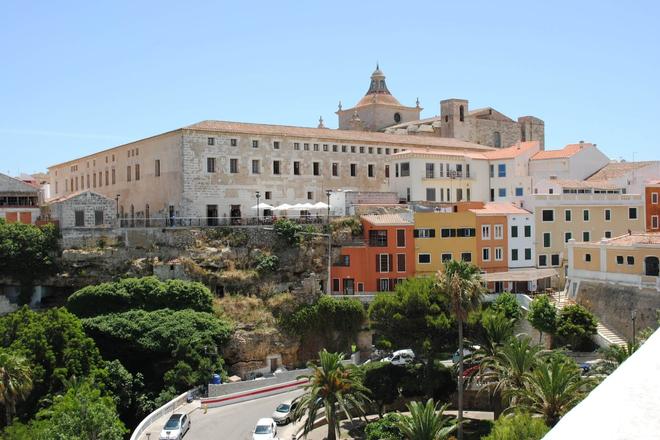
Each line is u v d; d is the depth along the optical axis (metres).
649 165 120.19
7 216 103.12
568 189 111.25
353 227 102.19
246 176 108.69
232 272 94.19
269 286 94.62
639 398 5.57
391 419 60.72
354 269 99.00
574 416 5.61
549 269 104.19
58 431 53.03
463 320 62.56
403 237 99.88
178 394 75.19
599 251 87.19
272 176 111.19
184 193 103.50
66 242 97.44
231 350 84.50
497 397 63.25
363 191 118.69
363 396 62.31
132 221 115.62
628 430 5.26
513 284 100.81
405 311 70.81
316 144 116.31
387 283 99.19
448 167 120.75
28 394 63.97
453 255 100.81
